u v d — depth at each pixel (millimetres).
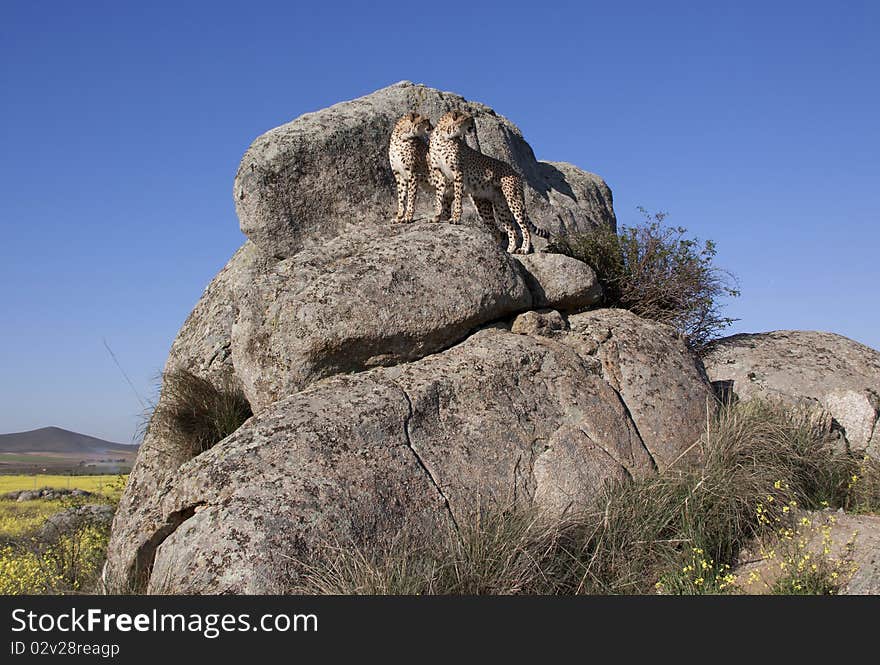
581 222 13336
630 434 7520
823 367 10211
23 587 7809
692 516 6648
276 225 9844
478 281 8086
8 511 18047
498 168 9742
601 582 6121
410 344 7699
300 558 5523
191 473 6203
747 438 7797
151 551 6168
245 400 8781
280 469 5996
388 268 7797
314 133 10281
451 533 6074
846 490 8172
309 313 7391
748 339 10969
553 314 8656
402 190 9430
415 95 11898
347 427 6414
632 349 8312
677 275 10273
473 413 7020
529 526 6027
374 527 5898
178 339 10422
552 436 7160
